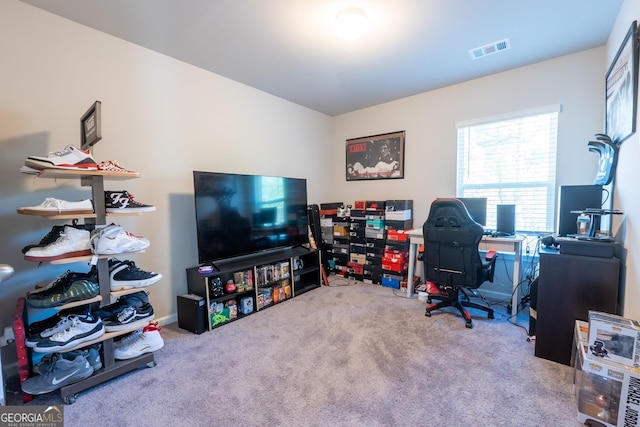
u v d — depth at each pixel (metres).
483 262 2.60
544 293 1.91
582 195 2.14
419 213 3.63
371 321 2.54
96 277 1.70
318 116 4.20
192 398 1.58
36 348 1.46
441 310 2.77
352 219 3.88
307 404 1.52
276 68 2.79
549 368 1.81
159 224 2.52
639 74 1.57
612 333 1.35
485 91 3.05
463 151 3.27
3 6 1.77
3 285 1.81
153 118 2.46
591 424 1.34
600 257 1.78
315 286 3.52
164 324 2.54
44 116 1.93
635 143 1.60
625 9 1.83
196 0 1.81
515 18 2.04
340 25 1.94
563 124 2.66
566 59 2.61
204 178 2.54
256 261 2.91
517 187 2.96
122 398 1.58
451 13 1.97
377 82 3.16
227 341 2.21
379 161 3.94
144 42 2.31
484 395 1.57
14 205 1.83
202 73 2.79
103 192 1.65
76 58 2.05
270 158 3.49
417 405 1.50
